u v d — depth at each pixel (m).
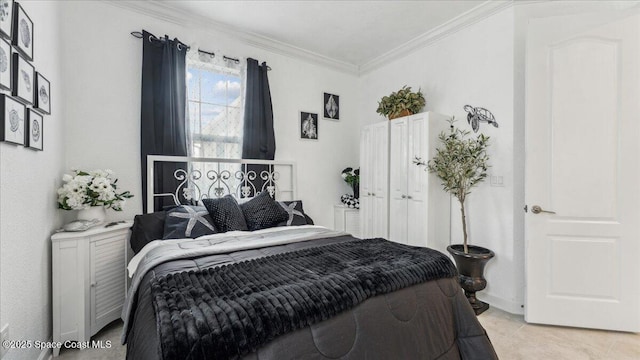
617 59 2.05
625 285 2.05
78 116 2.27
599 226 2.10
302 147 3.59
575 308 2.14
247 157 3.09
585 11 2.28
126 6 2.46
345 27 2.97
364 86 4.05
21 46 1.39
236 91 3.10
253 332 0.93
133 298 1.48
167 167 2.61
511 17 2.44
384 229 3.20
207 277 1.32
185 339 0.85
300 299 1.10
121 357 1.78
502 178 2.50
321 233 2.34
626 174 2.04
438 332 1.39
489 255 2.36
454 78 2.90
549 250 2.19
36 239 1.59
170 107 2.59
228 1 2.53
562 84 2.16
